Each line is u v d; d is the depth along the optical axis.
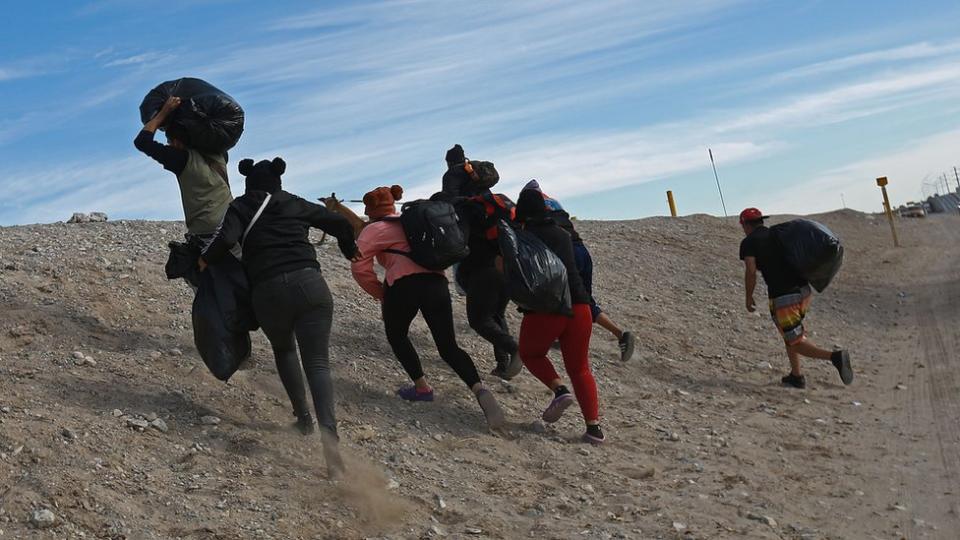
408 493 5.83
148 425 6.03
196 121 6.37
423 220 7.17
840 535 5.84
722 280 16.30
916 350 12.44
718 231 21.47
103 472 5.32
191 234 6.45
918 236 28.97
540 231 7.50
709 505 6.21
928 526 5.99
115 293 8.45
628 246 18.03
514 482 6.32
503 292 8.04
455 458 6.63
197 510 5.14
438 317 7.26
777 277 10.07
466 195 8.09
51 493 4.96
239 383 7.04
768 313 14.16
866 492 6.70
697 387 9.82
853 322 14.49
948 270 20.55
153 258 9.92
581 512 5.93
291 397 6.36
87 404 6.18
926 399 9.56
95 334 7.45
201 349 6.13
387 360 8.54
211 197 6.43
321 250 12.27
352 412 7.13
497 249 7.95
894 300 16.86
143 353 7.21
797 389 10.08
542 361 7.49
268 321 6.03
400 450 6.54
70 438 5.59
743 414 8.88
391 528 5.32
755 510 6.16
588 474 6.66
